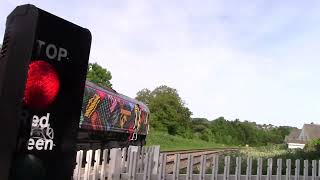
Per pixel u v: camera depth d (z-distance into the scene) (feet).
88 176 28.78
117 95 60.34
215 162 29.07
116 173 28.27
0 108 5.18
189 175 28.50
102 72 160.15
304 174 32.60
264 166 39.81
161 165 28.09
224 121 341.62
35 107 5.25
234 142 341.00
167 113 249.55
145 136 78.74
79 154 29.07
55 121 5.51
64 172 5.61
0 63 5.37
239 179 29.86
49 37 5.41
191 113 268.62
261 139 400.06
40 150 5.32
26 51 5.16
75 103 5.79
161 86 260.01
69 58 5.69
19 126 5.04
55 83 5.49
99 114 52.42
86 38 5.94
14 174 5.00
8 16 5.47
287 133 452.76
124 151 29.27
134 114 68.49
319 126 342.44
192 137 264.52
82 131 46.91
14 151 4.99
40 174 5.25
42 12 5.30
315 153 55.67
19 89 5.09
